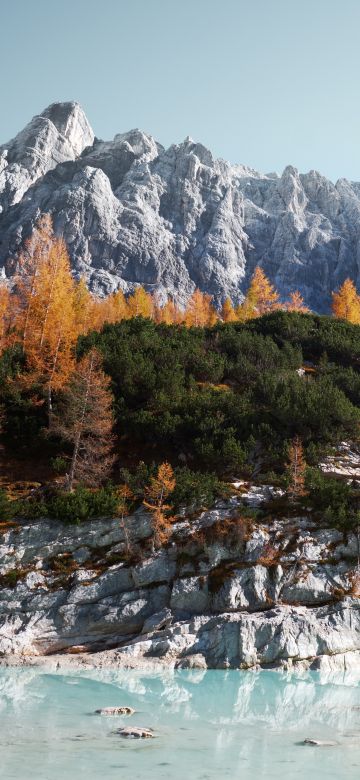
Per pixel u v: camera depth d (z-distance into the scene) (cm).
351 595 3534
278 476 4100
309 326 6975
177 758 1770
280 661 3180
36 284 5469
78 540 3722
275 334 6738
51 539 3706
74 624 3422
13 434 4631
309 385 5097
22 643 3272
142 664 3072
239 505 3847
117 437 4712
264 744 1950
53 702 2384
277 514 3819
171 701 2470
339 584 3588
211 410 4766
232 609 3441
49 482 4212
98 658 3120
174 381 5031
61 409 4697
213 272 19612
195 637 3256
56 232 18800
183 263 19625
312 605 3528
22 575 3541
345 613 3450
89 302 8219
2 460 4472
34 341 5238
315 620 3359
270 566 3559
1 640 3234
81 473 4150
